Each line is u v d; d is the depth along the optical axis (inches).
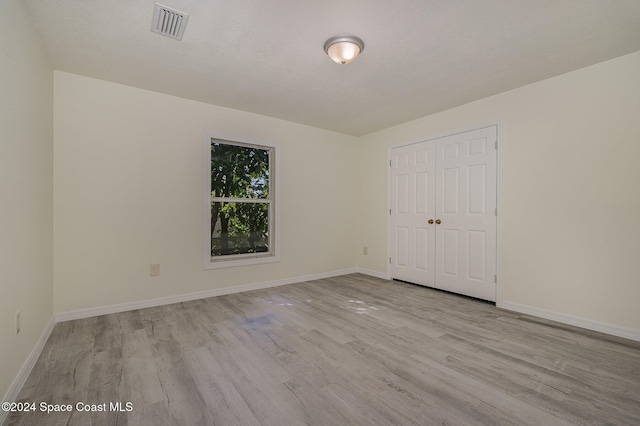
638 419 56.2
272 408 58.9
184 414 57.0
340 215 187.9
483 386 66.6
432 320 108.0
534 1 69.4
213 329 98.7
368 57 95.6
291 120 162.1
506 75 108.3
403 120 161.9
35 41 79.9
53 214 102.3
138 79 111.9
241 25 79.4
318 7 72.1
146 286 121.2
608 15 74.4
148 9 73.1
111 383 67.1
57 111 103.9
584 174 102.0
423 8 72.2
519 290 118.2
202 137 134.8
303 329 99.0
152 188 122.4
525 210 116.8
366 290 150.1
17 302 64.7
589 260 100.9
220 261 140.9
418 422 54.9
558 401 61.4
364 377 70.0
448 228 144.9
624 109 94.0
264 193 158.6
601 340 91.2
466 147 136.9
